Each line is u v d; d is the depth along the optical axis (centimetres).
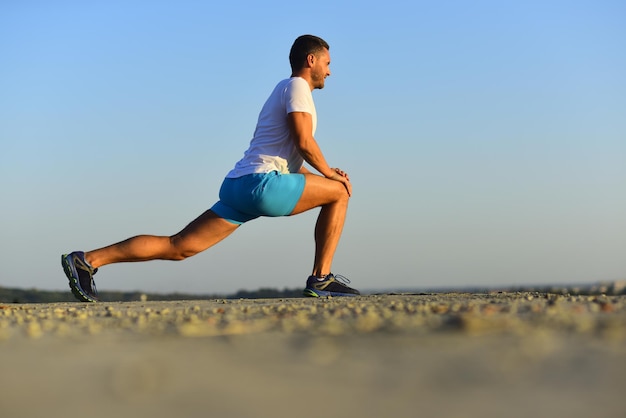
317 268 617
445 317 305
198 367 189
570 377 163
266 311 388
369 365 185
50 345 250
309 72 626
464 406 138
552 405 138
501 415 131
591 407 136
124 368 187
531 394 147
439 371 174
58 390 165
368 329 261
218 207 617
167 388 161
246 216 616
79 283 605
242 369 184
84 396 157
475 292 641
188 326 287
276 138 602
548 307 362
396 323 275
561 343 214
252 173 596
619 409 134
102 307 505
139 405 145
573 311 331
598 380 160
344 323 288
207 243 622
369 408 138
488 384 158
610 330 236
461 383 159
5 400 156
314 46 626
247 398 149
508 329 248
